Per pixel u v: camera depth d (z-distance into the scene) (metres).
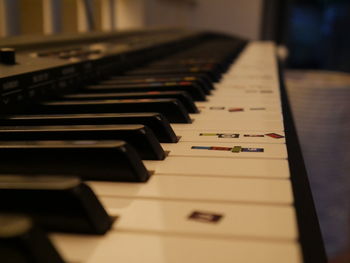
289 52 2.36
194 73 0.47
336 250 0.78
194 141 0.25
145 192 0.18
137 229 0.16
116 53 0.47
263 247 0.14
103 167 0.19
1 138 0.23
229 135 0.26
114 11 1.18
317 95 0.90
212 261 0.14
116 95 0.33
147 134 0.22
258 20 2.09
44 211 0.15
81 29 0.94
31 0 0.72
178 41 0.80
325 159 0.90
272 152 0.23
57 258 0.13
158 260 0.14
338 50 2.41
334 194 0.88
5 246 0.12
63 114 0.28
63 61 0.35
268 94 0.40
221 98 0.38
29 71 0.29
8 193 0.15
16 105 0.27
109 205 0.17
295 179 0.19
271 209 0.17
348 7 2.38
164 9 1.56
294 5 2.33
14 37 0.49
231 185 0.19
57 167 0.20
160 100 0.29
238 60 0.76
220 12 2.10
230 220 0.16
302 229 0.15
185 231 0.15
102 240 0.15
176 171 0.20
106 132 0.22
